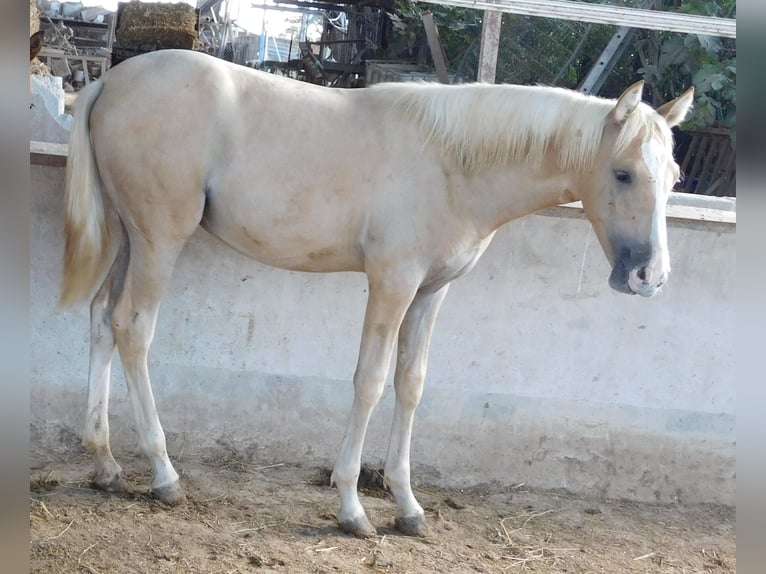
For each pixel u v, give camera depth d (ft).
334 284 11.80
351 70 33.86
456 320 12.01
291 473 11.66
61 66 32.01
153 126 8.96
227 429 11.85
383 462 12.09
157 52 9.48
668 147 8.73
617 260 8.79
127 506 9.67
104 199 9.98
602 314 12.19
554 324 12.16
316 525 9.87
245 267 11.62
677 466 12.53
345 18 45.55
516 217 9.62
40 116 12.76
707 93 19.26
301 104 9.37
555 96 9.20
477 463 12.25
